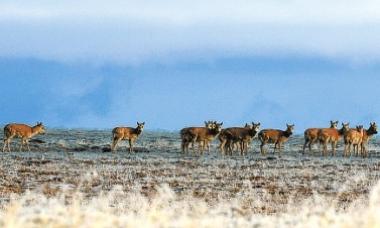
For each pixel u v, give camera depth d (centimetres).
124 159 14662
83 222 3378
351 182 10512
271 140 17225
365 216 3472
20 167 12625
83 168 12519
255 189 9681
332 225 3441
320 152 18462
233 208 6612
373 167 13325
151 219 3462
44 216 3416
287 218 3975
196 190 9519
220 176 11425
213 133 16875
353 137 16925
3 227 3106
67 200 7700
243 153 17112
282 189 9731
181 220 3497
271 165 13512
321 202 7138
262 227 3572
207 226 3475
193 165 13462
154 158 15100
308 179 11069
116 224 3381
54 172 11762
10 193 8762
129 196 8156
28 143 19188
